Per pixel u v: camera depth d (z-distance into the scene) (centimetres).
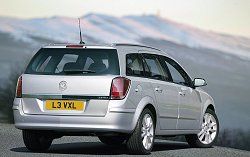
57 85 1819
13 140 2228
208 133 2203
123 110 1792
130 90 1812
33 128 1833
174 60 2112
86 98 1800
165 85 1972
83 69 1830
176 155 1898
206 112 2205
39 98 1831
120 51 1859
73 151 1977
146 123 1866
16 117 1852
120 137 2159
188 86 2123
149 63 1952
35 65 1869
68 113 1805
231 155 1994
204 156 1920
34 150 1956
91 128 1794
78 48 1861
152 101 1888
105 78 1805
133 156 1816
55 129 1816
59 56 1864
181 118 2044
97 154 1869
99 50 1853
